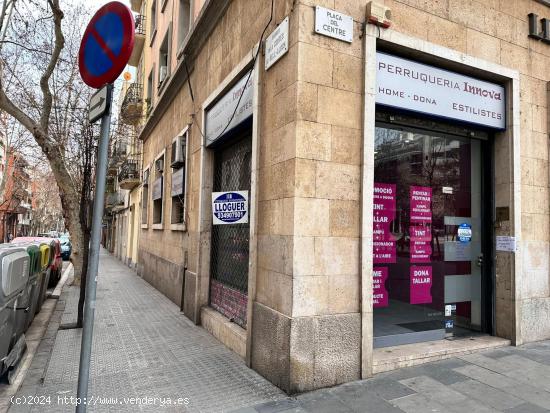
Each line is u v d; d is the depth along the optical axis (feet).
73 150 39.68
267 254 14.01
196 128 25.40
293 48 12.89
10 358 13.52
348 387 12.25
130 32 7.33
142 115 57.52
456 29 15.89
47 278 27.89
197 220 23.35
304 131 12.52
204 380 13.38
